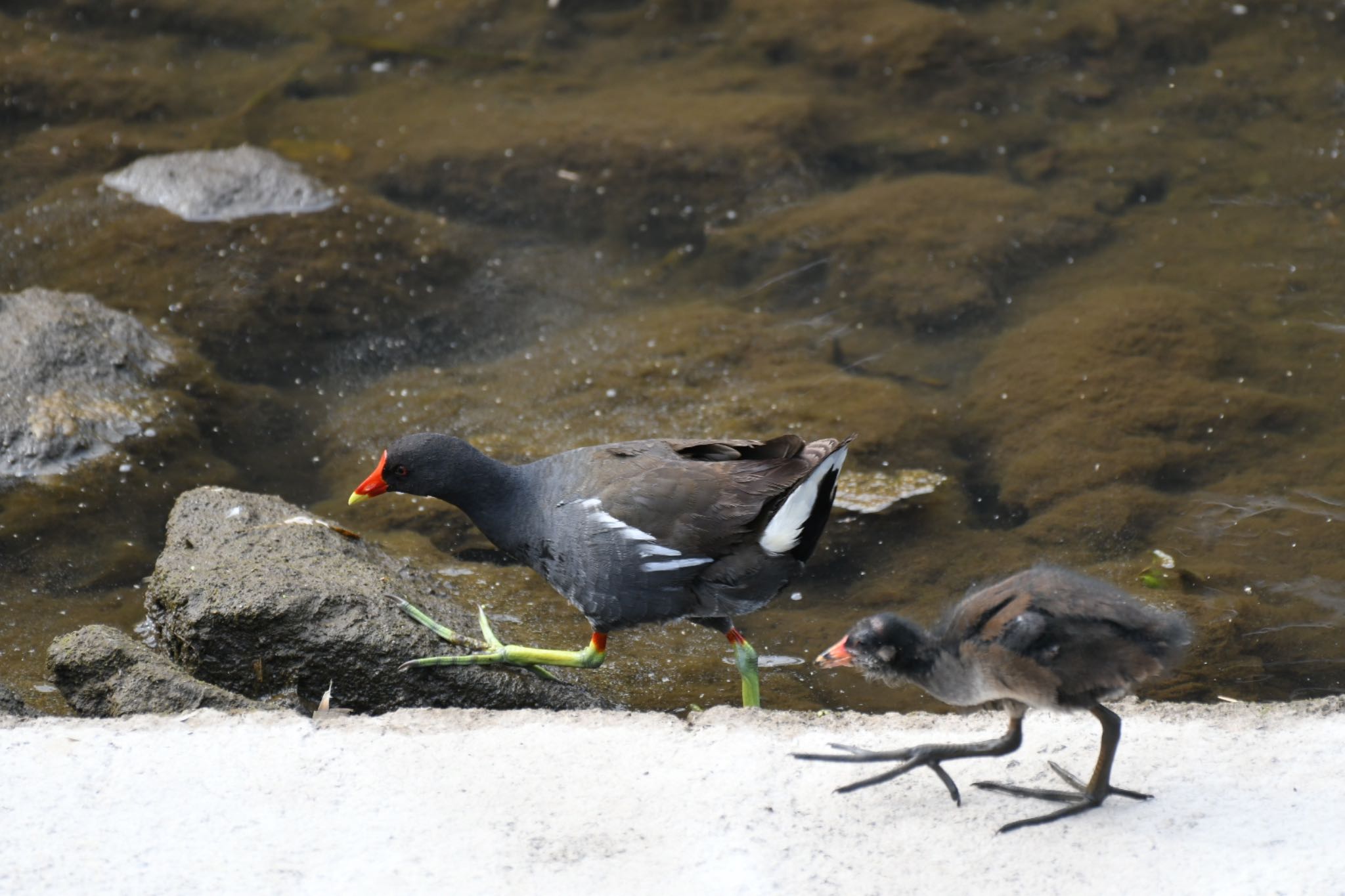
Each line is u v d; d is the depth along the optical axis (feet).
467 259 48.78
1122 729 21.18
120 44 63.10
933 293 45.75
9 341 39.55
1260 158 52.95
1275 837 18.37
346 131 56.08
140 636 30.76
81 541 34.63
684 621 32.09
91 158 53.67
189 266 46.65
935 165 54.08
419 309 46.09
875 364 42.78
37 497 35.78
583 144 54.49
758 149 53.83
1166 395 39.63
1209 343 41.91
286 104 58.08
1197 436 38.06
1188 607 30.99
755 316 45.44
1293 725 20.97
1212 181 51.67
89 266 46.52
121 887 17.67
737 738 21.09
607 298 47.14
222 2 66.33
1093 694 17.97
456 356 44.27
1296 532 33.88
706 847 18.54
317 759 20.39
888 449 38.14
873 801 19.53
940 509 35.88
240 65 61.67
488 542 35.47
